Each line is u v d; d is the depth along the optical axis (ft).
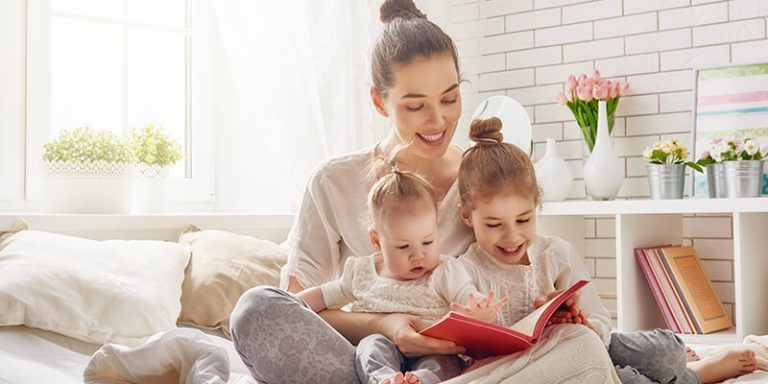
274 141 10.78
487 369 4.95
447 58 5.95
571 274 5.85
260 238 10.46
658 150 10.45
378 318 5.53
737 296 9.68
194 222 9.80
